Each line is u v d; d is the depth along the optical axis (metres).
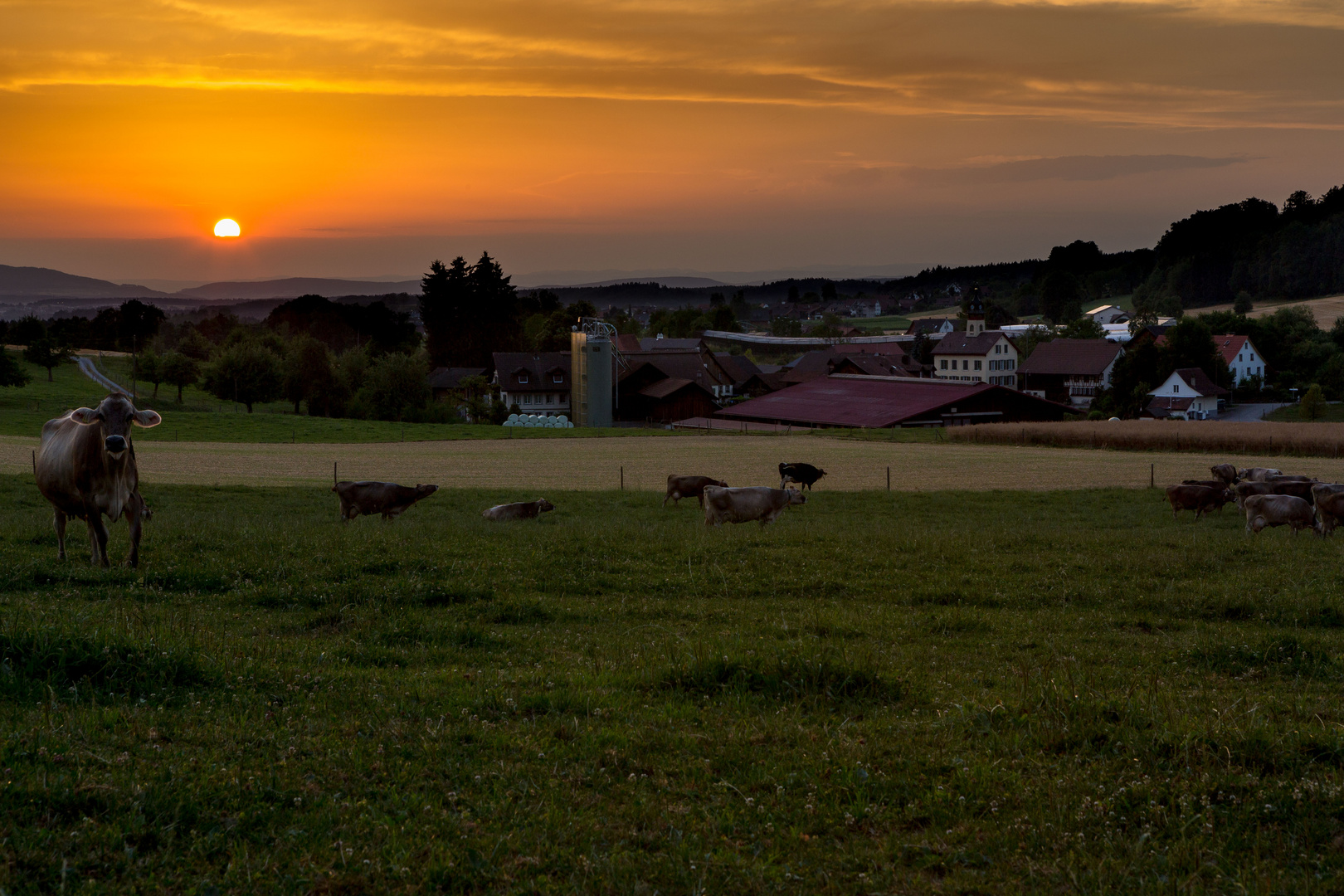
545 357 153.50
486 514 33.50
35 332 153.88
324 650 11.30
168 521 24.27
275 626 12.98
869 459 63.97
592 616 14.40
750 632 13.47
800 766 7.72
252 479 51.16
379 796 6.90
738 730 8.63
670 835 6.39
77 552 17.59
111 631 9.91
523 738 8.14
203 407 126.94
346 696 9.26
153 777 6.78
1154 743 8.08
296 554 17.94
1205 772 7.45
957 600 16.42
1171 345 152.00
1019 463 60.69
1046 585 17.45
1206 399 143.38
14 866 5.52
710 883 5.78
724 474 55.69
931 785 7.41
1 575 14.76
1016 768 7.73
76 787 6.45
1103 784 7.37
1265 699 10.19
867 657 10.98
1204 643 13.26
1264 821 6.71
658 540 21.02
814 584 17.22
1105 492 45.72
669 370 141.62
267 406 136.62
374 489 28.05
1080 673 11.27
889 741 8.43
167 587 15.10
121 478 15.80
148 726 7.86
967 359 187.38
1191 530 30.30
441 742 7.97
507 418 115.38
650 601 15.68
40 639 9.20
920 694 9.98
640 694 9.84
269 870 5.73
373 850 6.04
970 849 6.36
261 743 7.72
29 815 6.09
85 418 15.45
